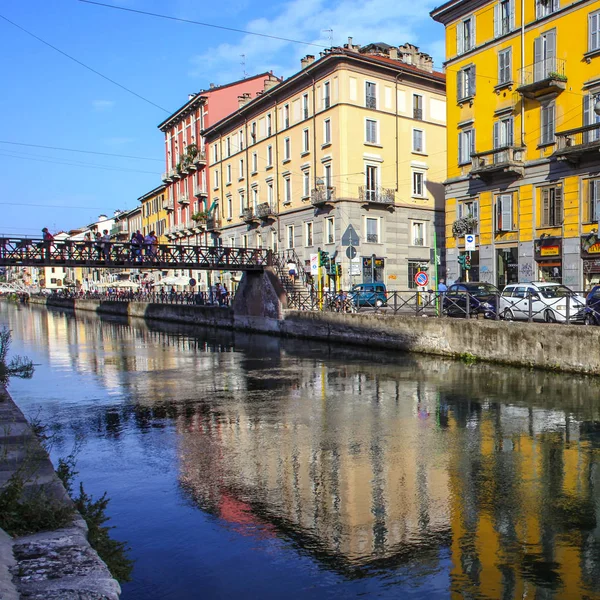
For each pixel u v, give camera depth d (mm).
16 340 33625
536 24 29031
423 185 44531
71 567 4211
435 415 11984
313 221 42844
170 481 8289
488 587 5148
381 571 5500
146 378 18484
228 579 5426
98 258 31453
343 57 39406
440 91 45469
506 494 7410
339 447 9781
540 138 29094
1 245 28781
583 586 5141
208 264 33938
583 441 9805
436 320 20844
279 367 19906
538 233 29219
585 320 17109
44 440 10344
